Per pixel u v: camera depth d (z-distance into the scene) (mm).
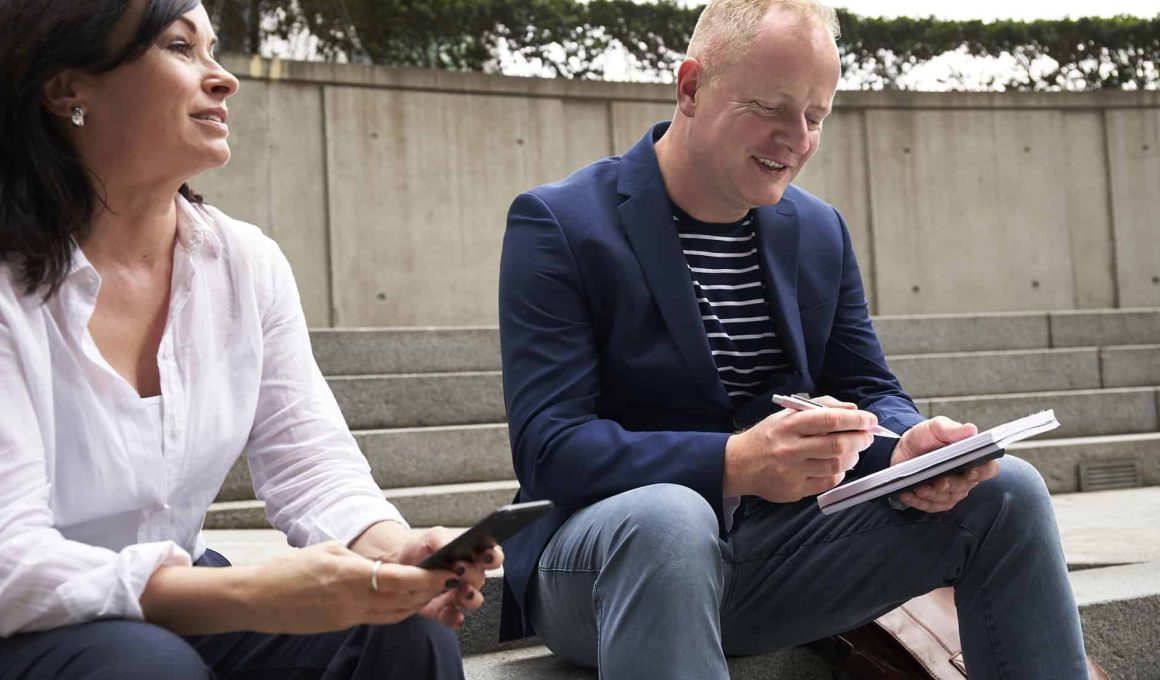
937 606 2076
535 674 2127
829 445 1646
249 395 1507
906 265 7383
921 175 7438
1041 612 1777
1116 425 5160
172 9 1360
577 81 6953
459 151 6680
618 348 1929
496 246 6727
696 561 1563
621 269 1926
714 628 1566
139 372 1423
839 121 7383
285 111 6332
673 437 1755
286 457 1581
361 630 1350
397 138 6547
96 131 1372
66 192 1334
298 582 1203
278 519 1573
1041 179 7574
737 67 1889
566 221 1947
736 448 1718
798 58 1865
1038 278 7527
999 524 1792
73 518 1335
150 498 1378
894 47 7594
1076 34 7754
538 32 7035
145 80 1360
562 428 1800
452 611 1359
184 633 1231
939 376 5355
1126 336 6184
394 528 1487
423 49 6863
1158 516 3697
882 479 1693
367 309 6430
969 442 1659
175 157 1390
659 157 2041
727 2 1944
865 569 1892
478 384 4414
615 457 1742
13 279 1311
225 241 1529
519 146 6816
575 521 1743
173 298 1440
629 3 7180
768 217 2086
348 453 1603
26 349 1284
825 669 2232
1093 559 2871
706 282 2023
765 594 1959
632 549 1581
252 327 1522
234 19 6410
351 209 6430
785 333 2025
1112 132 7652
